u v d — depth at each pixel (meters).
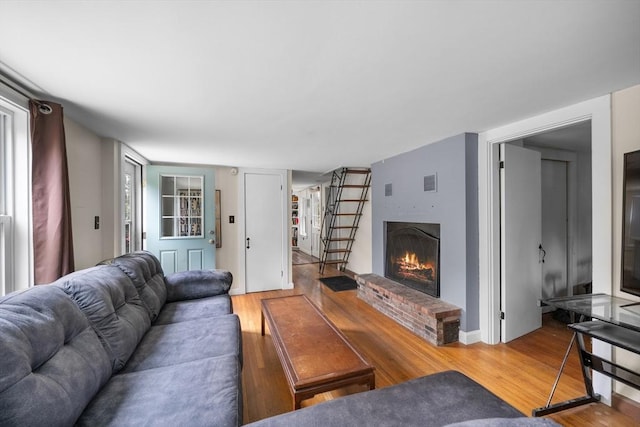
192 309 2.41
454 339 2.71
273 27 1.13
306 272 5.95
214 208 4.03
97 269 1.84
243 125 2.38
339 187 5.02
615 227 1.79
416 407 1.18
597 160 1.86
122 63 1.39
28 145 1.71
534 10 1.04
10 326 0.99
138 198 3.67
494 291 2.66
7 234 1.67
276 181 4.70
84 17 1.04
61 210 1.75
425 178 3.15
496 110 2.09
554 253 3.49
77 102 1.87
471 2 0.99
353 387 2.05
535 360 2.38
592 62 1.42
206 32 1.15
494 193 2.64
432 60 1.39
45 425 0.91
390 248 3.88
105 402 1.19
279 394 1.96
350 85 1.66
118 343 1.51
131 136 2.68
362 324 3.15
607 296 1.79
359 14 1.05
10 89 1.55
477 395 1.25
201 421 1.08
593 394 1.84
